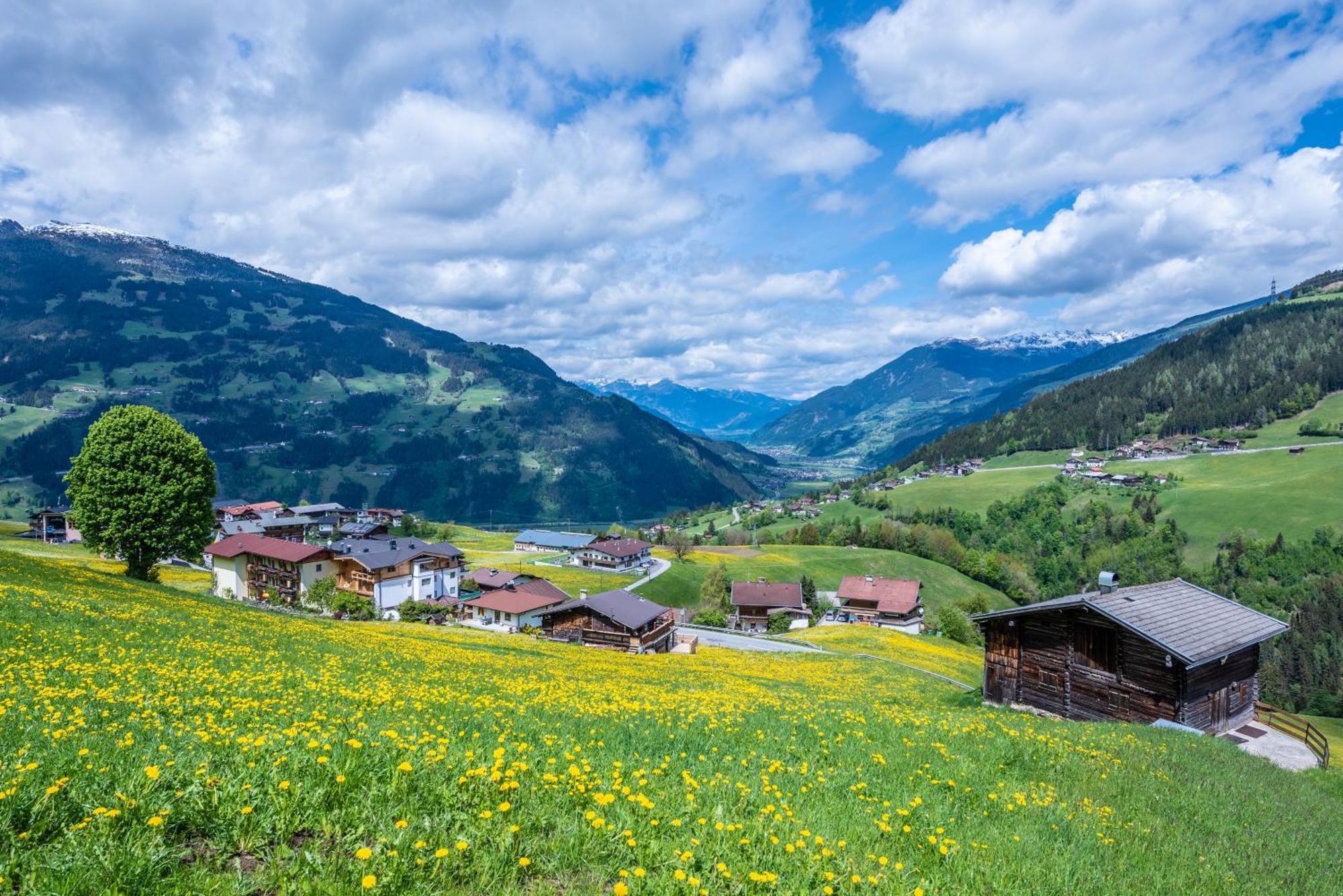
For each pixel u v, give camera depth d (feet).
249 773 23.41
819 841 25.17
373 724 37.50
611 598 286.05
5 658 51.83
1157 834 37.04
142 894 16.88
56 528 422.41
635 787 29.30
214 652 73.00
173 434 197.77
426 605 321.32
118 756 25.29
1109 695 109.60
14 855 17.10
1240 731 110.93
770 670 170.60
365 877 17.12
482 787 25.14
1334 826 50.01
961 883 24.98
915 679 181.37
